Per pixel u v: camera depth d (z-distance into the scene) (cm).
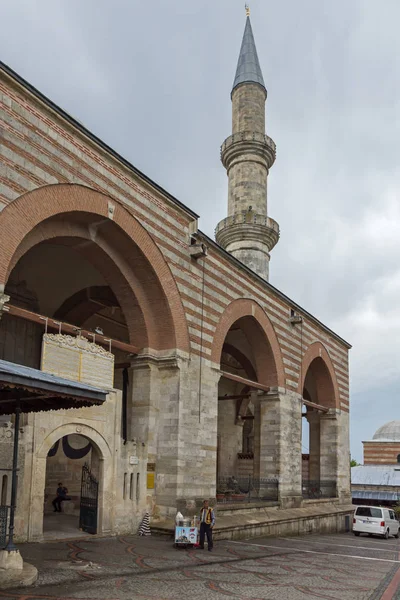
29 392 1151
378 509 3167
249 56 4478
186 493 2059
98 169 1825
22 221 1530
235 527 2188
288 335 3138
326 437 3769
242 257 3962
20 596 984
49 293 2425
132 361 2098
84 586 1099
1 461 1481
